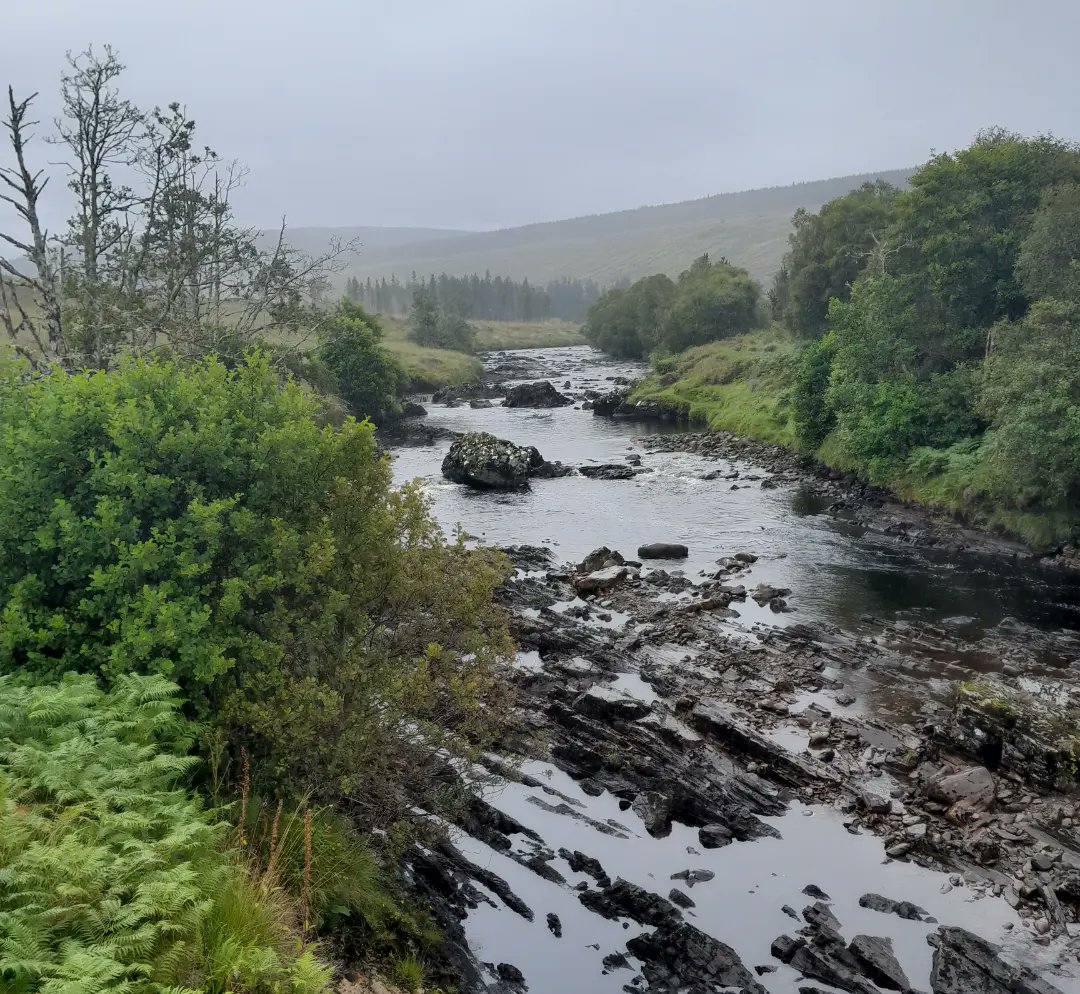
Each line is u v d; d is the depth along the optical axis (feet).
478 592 48.19
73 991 19.98
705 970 43.21
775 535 134.51
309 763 41.42
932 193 174.09
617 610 98.99
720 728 67.87
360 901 38.11
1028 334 135.74
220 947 25.79
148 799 30.40
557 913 47.57
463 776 55.62
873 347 165.68
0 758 33.45
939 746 66.49
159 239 140.36
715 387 279.08
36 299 119.34
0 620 40.45
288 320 143.54
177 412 46.68
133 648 39.19
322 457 48.32
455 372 390.83
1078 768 59.47
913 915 47.75
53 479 43.42
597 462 200.64
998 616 96.99
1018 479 121.39
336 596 42.86
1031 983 41.96
